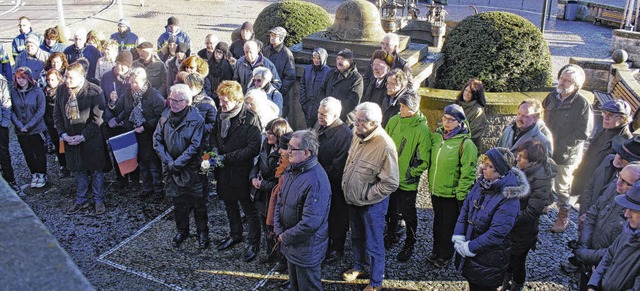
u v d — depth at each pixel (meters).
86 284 1.30
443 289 5.11
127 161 6.43
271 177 5.09
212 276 5.30
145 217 6.52
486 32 8.53
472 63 8.52
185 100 5.41
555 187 6.11
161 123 5.65
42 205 6.83
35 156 7.18
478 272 4.16
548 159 4.51
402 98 5.24
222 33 17.41
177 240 5.84
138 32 17.47
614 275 3.60
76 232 6.16
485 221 4.06
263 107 5.52
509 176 3.99
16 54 9.76
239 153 5.29
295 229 4.22
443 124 5.07
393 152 4.65
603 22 20.31
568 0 21.14
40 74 8.36
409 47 9.02
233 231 5.79
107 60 7.95
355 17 8.54
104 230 6.21
